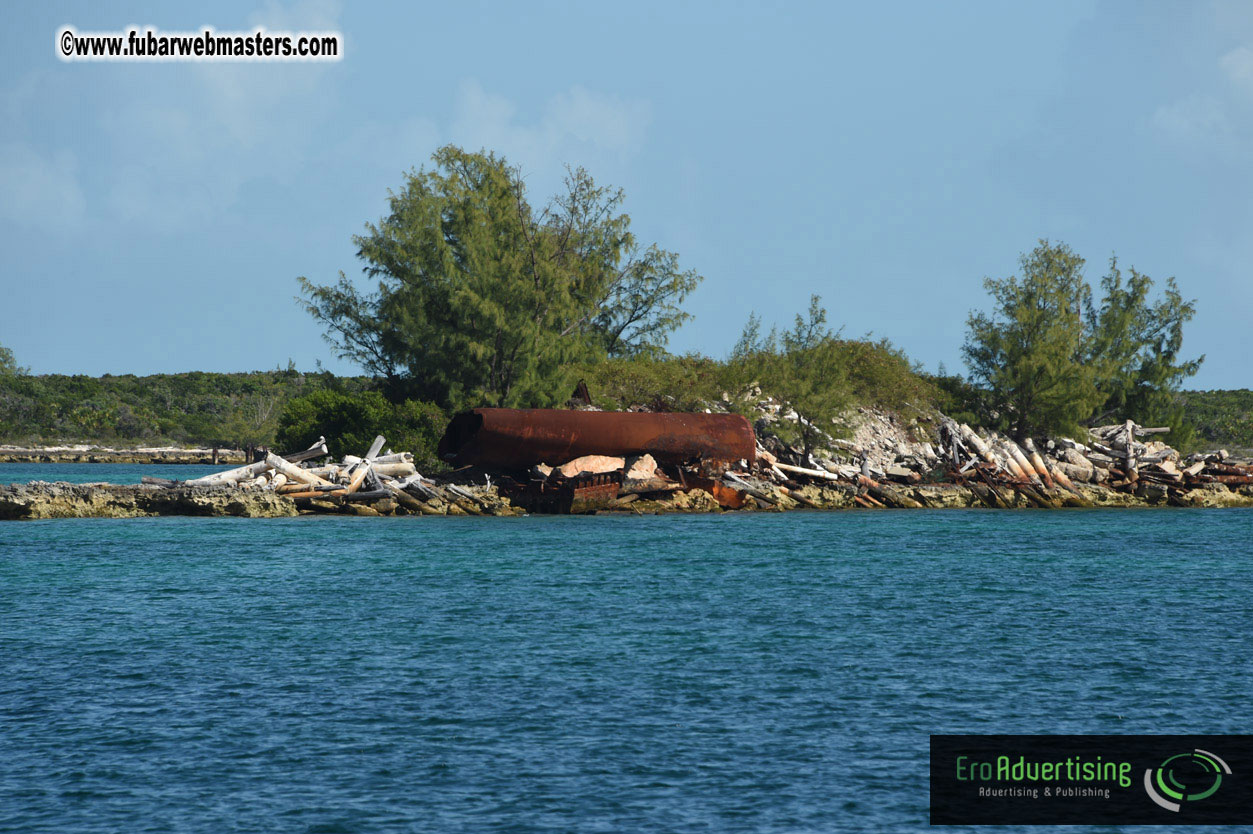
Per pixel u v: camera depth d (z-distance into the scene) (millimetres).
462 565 103750
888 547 123938
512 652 66000
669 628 73938
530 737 49188
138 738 48844
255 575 96438
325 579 94562
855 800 42188
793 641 70062
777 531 140125
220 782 43500
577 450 155500
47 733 49469
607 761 46094
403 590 88938
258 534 127875
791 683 59062
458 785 43250
